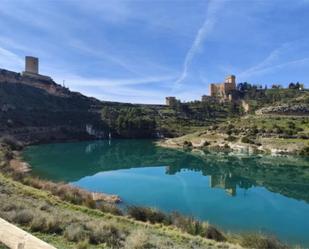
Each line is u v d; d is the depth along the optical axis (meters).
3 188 24.95
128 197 37.03
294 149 82.31
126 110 157.62
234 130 106.19
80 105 155.62
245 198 38.19
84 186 43.25
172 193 40.00
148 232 18.80
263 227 27.02
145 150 95.38
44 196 26.38
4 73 141.62
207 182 48.41
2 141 76.25
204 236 20.59
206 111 180.75
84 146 102.56
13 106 118.69
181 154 85.69
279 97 179.38
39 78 161.25
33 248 6.35
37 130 110.56
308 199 38.31
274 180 51.31
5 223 7.47
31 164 58.59
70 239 12.84
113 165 66.00
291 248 20.31
